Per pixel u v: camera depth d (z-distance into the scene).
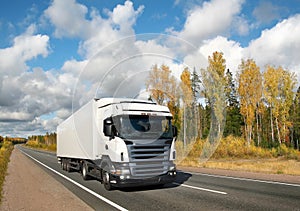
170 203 8.46
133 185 9.66
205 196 9.38
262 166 21.28
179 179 13.74
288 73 48.88
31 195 10.84
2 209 8.49
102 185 12.60
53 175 17.56
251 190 10.29
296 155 33.53
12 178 16.67
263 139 47.94
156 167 9.95
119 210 7.81
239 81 46.03
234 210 7.45
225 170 18.20
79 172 17.31
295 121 53.72
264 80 48.81
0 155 38.94
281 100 49.09
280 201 8.38
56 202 9.23
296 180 12.79
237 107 51.88
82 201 9.16
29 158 39.31
